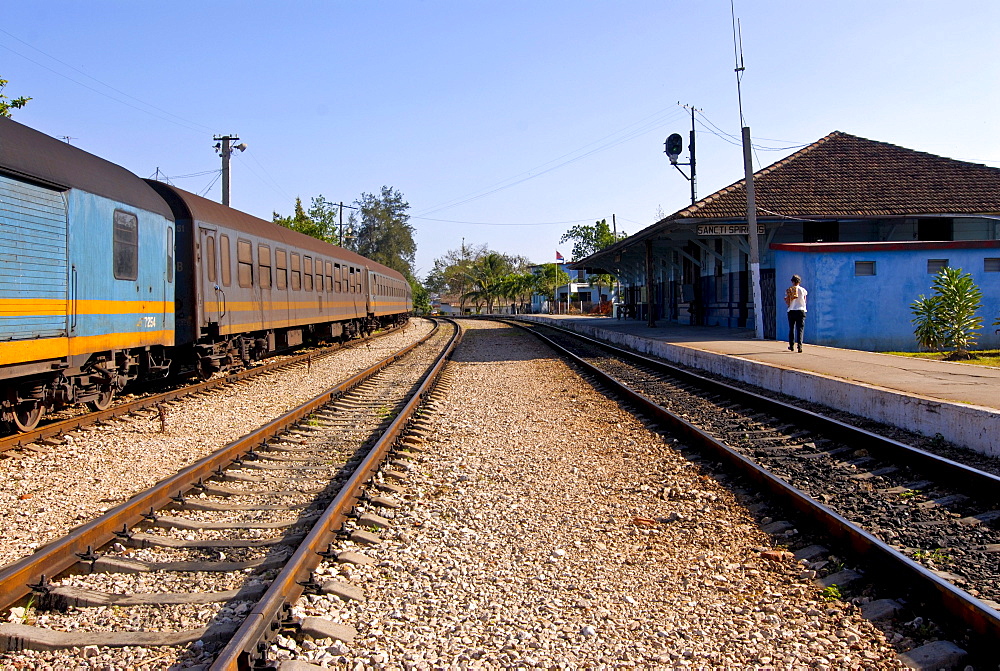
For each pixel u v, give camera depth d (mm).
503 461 7977
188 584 4570
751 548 5203
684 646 3793
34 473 7344
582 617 4148
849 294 17438
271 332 19000
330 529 5398
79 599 4262
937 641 3684
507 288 87750
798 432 8992
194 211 13781
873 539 4648
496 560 5039
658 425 9711
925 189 22594
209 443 8961
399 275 48031
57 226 8750
